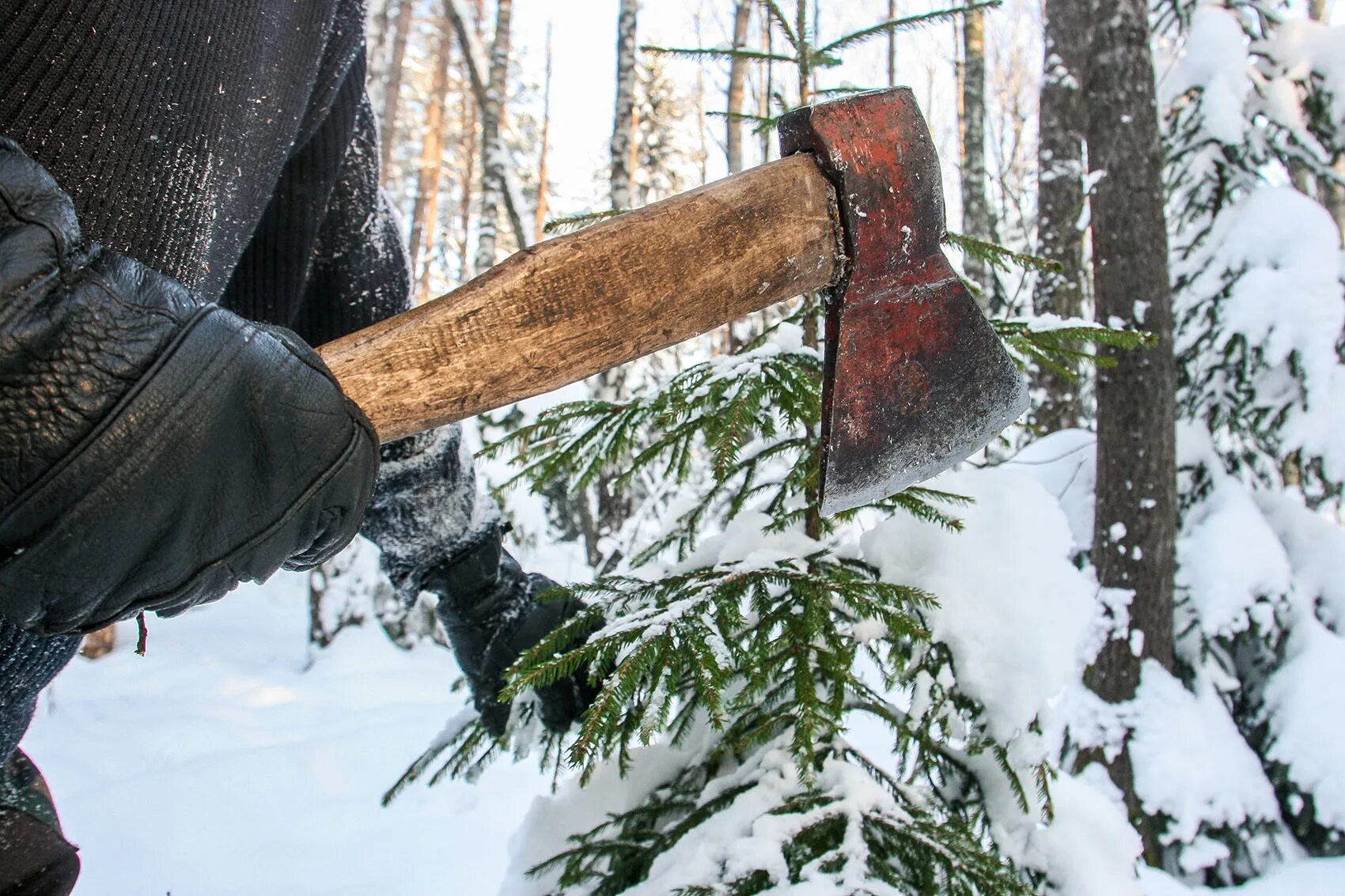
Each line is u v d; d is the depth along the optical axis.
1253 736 5.34
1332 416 5.86
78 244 0.69
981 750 1.65
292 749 4.83
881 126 1.12
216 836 3.68
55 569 0.66
